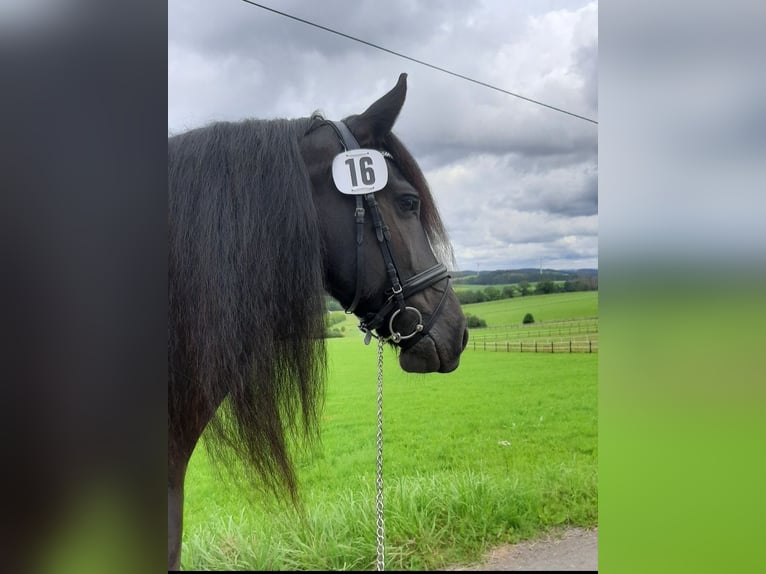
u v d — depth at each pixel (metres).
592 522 2.79
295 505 1.38
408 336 1.34
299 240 1.18
